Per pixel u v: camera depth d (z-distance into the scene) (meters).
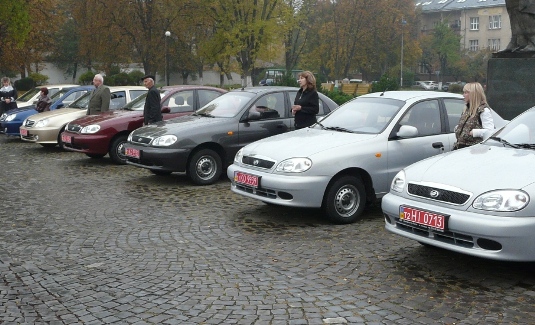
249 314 4.73
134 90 16.17
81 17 46.78
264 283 5.46
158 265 6.04
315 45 69.31
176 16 45.81
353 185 7.68
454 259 6.12
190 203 9.04
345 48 64.06
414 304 4.93
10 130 17.83
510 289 5.26
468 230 5.13
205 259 6.23
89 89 18.95
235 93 11.50
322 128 8.56
